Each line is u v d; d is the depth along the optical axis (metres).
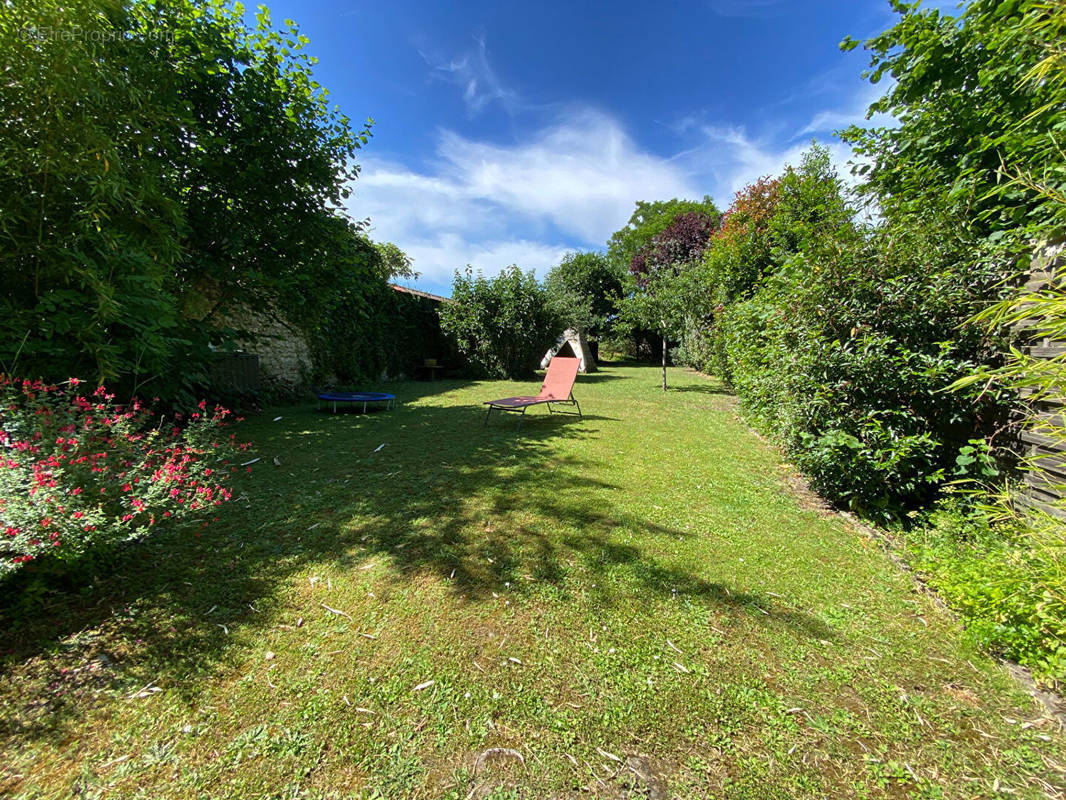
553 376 7.11
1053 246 2.28
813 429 3.25
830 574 2.28
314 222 6.17
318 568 2.25
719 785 1.19
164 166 4.44
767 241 8.80
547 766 1.24
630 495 3.34
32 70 2.63
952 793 1.17
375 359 11.31
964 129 3.43
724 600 2.04
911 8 3.55
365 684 1.51
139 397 4.42
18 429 1.99
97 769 1.19
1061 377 1.58
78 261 3.04
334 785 1.17
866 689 1.53
